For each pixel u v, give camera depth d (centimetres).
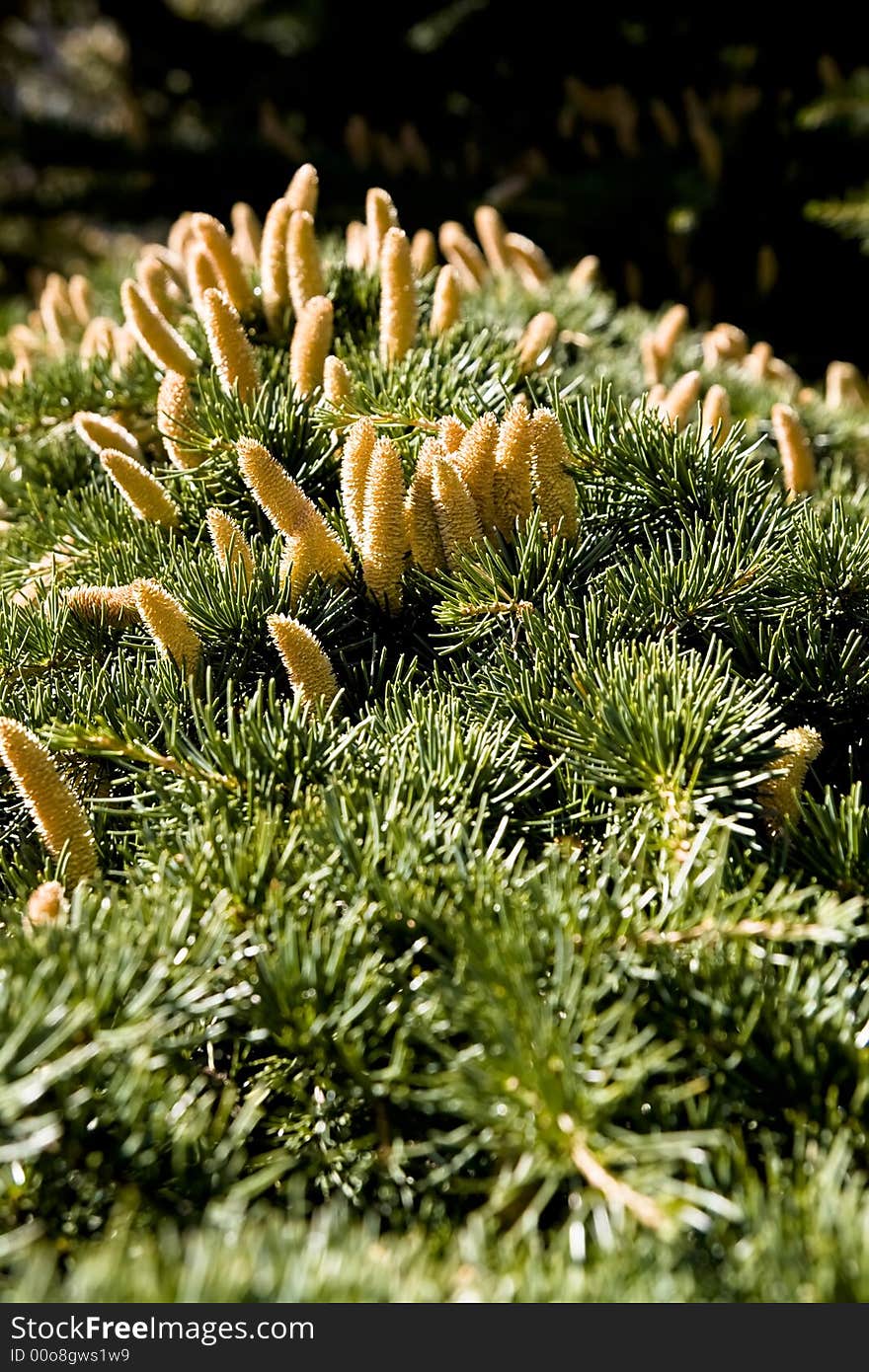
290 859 74
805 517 87
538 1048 67
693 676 77
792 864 75
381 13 258
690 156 224
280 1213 70
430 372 94
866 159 221
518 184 219
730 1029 70
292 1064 71
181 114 285
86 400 100
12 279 319
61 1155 68
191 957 70
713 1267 65
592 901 71
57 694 82
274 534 90
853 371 119
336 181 226
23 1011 67
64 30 366
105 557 88
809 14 239
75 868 75
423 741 77
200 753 77
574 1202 67
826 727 81
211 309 90
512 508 84
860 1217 65
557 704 78
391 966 71
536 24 251
